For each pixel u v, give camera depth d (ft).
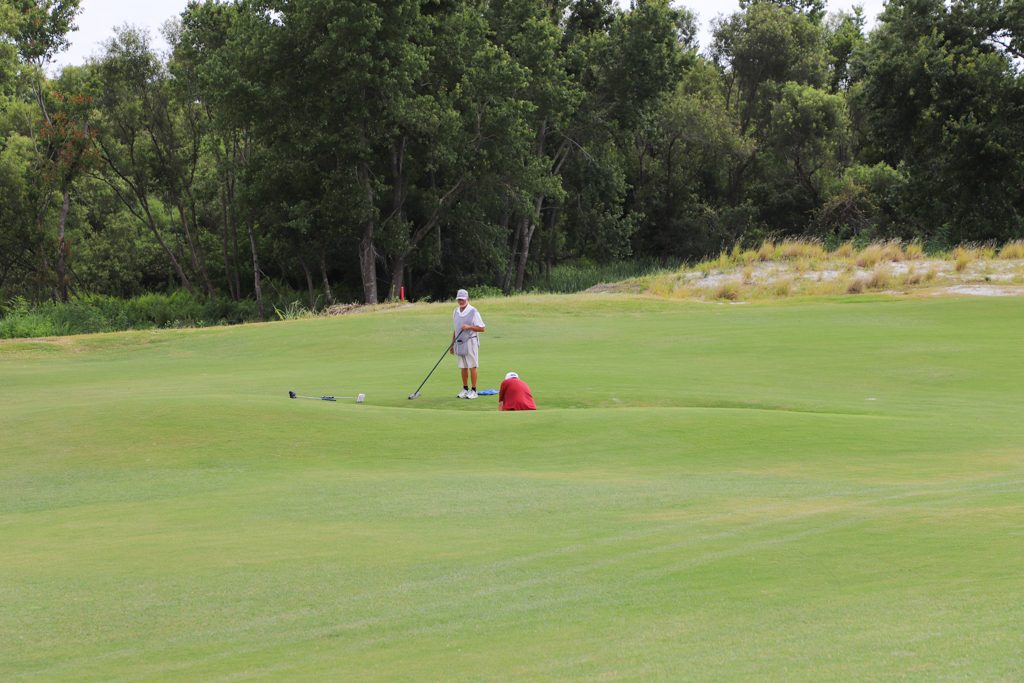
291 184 196.34
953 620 18.95
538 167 207.41
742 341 92.53
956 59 209.87
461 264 234.38
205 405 55.36
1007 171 204.95
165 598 23.49
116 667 19.02
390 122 193.47
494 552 26.96
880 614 19.72
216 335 117.60
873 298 132.46
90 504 37.01
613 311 129.90
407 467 42.68
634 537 28.17
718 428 48.19
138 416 52.95
